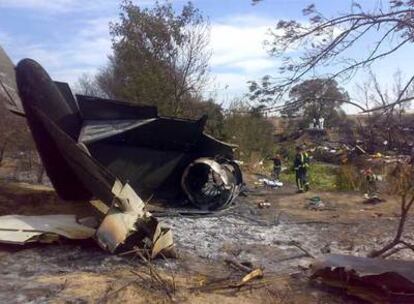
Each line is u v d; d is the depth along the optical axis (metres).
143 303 7.16
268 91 7.04
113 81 31.95
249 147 28.41
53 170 12.97
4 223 9.81
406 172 7.93
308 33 6.75
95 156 13.91
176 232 11.59
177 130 14.41
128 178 14.23
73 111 13.59
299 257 10.25
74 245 9.74
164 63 27.80
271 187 22.19
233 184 15.05
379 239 12.20
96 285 7.71
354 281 7.84
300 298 7.75
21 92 12.02
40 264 8.67
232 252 10.30
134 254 9.29
